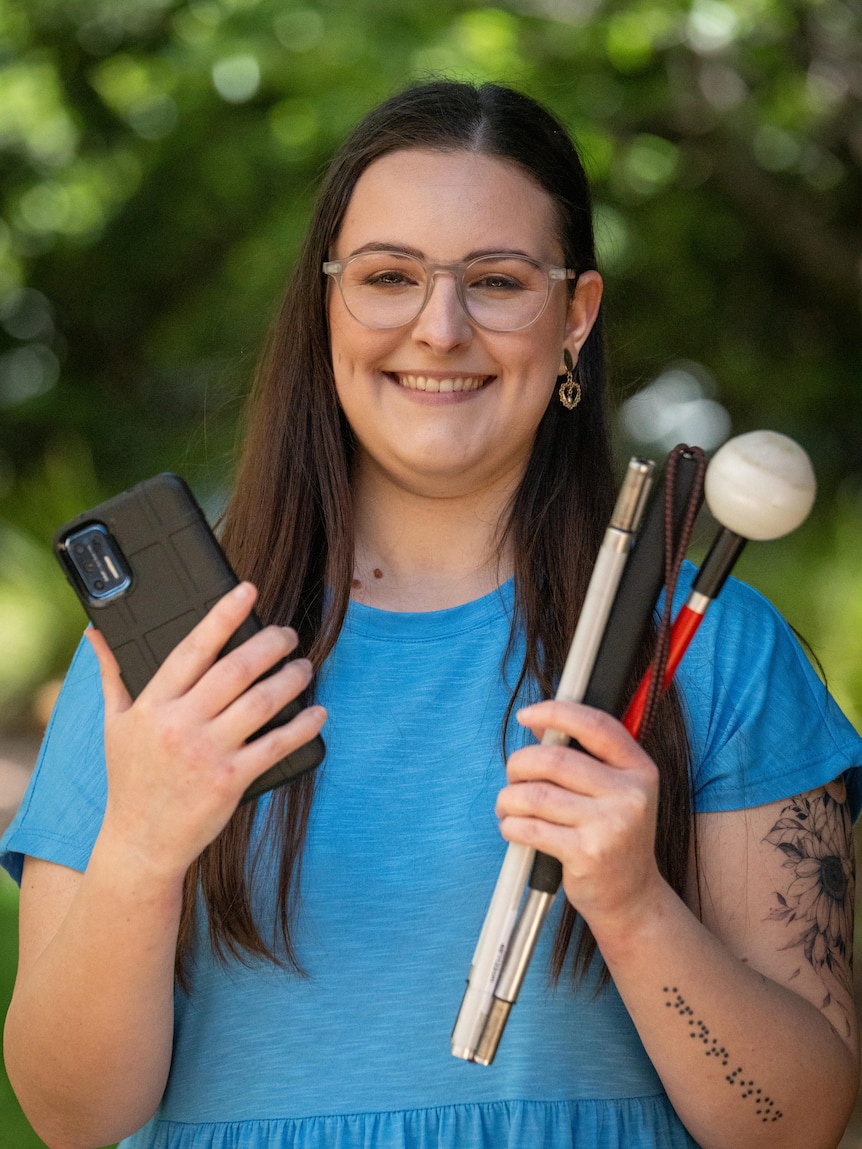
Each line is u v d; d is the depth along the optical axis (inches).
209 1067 68.9
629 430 387.2
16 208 418.0
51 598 389.4
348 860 68.9
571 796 56.0
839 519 311.9
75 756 71.7
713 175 346.3
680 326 400.2
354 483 78.2
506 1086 66.4
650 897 59.0
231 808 56.9
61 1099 65.9
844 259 358.3
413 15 278.1
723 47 277.1
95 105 394.9
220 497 103.6
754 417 410.9
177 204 422.9
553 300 72.6
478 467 73.0
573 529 76.2
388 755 71.1
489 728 71.2
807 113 291.1
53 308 515.8
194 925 70.4
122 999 62.0
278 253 331.0
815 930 68.1
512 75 257.1
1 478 508.4
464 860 68.6
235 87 309.4
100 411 514.0
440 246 70.6
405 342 71.1
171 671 56.4
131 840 58.0
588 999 67.8
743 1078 62.7
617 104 288.4
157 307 498.3
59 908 69.8
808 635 254.4
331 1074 66.9
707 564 57.7
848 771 73.0
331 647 73.5
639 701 58.7
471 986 56.8
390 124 73.1
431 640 73.8
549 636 73.0
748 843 69.2
